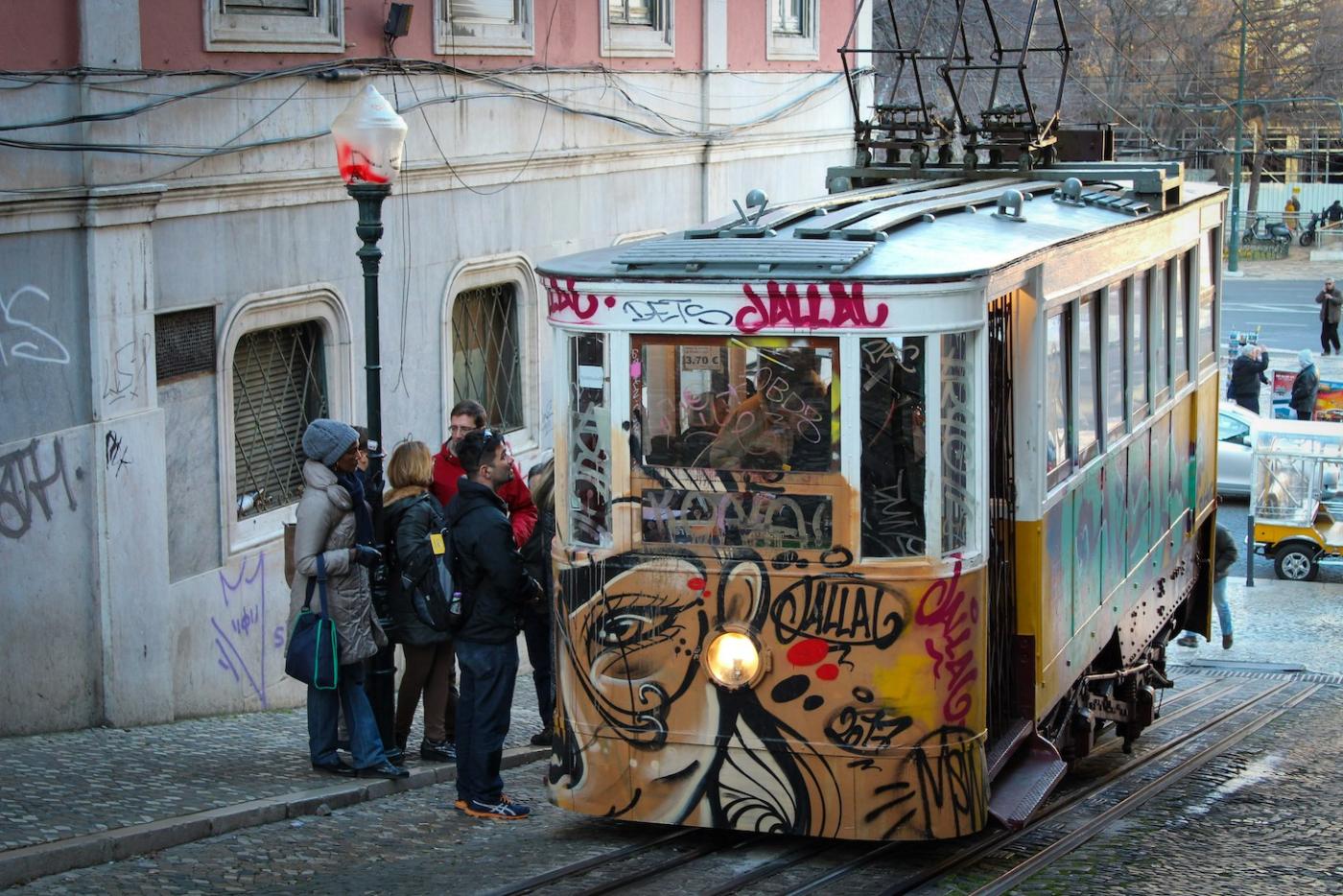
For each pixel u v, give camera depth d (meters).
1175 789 9.41
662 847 7.27
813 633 6.71
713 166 17.41
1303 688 15.12
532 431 14.57
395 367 12.36
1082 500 8.67
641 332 6.80
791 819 6.79
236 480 10.98
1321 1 53.00
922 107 10.59
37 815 7.00
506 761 9.28
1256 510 21.59
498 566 7.44
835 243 6.94
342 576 7.84
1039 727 8.11
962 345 6.76
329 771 8.30
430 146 12.58
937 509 6.68
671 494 6.85
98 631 9.48
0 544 8.77
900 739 6.69
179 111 10.01
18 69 8.91
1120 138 48.41
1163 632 11.88
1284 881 7.09
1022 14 38.31
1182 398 11.85
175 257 10.03
